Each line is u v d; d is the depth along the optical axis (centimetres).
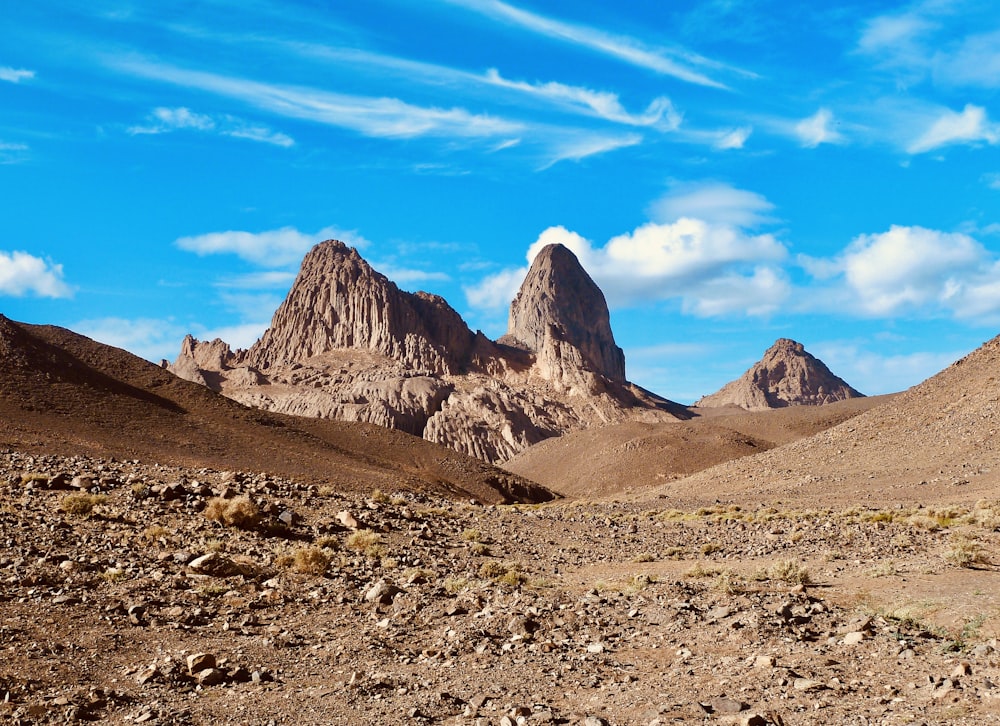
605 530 3822
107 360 10888
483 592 2088
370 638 1645
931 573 2045
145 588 1928
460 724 1126
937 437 7475
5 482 2970
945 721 972
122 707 1221
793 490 7025
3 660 1374
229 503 2858
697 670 1304
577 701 1205
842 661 1291
